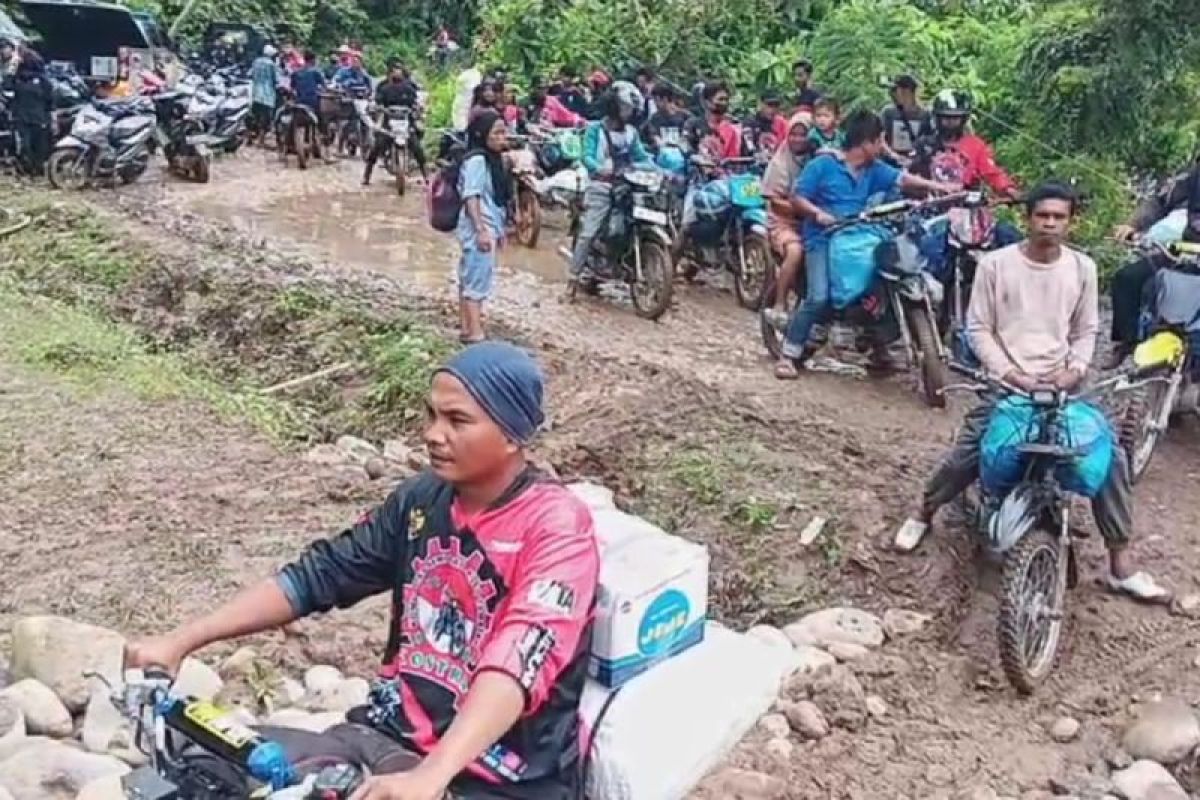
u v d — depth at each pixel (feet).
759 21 63.26
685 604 9.60
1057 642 16.66
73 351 26.43
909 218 26.84
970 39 55.83
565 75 59.82
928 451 23.24
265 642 15.34
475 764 8.36
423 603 8.73
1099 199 38.81
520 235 42.24
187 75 62.75
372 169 55.31
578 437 22.88
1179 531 20.51
